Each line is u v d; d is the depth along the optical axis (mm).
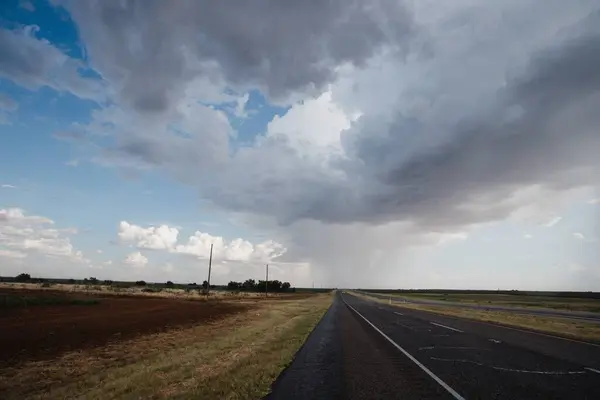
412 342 15523
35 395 8742
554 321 26125
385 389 8016
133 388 8664
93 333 19406
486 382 8445
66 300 37594
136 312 32656
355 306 51156
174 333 20125
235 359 11758
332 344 15305
